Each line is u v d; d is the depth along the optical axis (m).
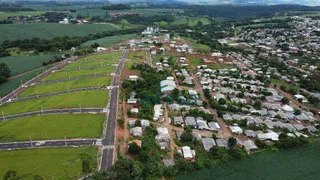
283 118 137.38
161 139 112.62
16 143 107.00
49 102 148.88
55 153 99.81
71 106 142.25
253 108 146.38
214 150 103.75
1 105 149.25
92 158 96.25
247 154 104.94
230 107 142.25
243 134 120.88
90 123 123.06
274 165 99.44
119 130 118.06
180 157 101.44
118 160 91.38
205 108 147.75
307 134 121.81
